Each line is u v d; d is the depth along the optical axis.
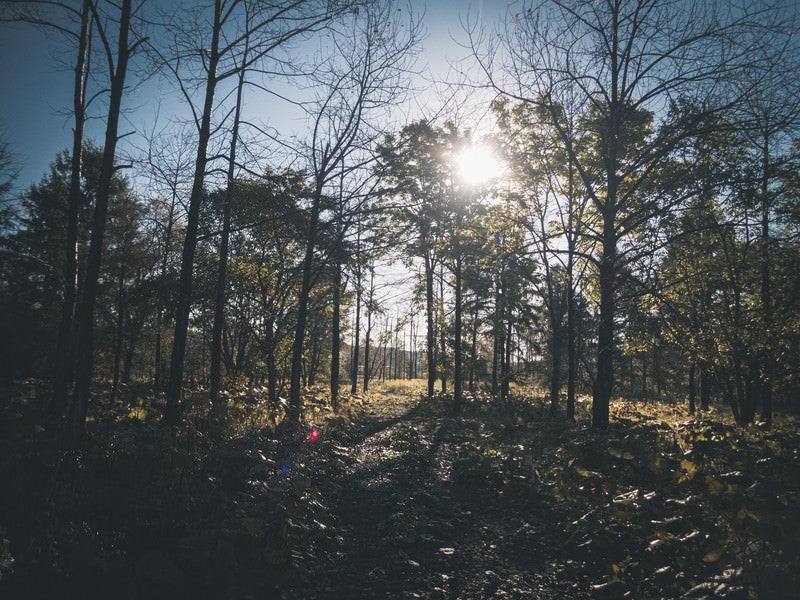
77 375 6.86
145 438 7.14
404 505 6.92
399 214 14.39
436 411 22.33
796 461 7.39
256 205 13.34
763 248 12.87
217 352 13.13
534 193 17.64
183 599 3.87
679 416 20.64
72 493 5.27
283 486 6.28
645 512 5.70
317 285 21.55
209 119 9.68
